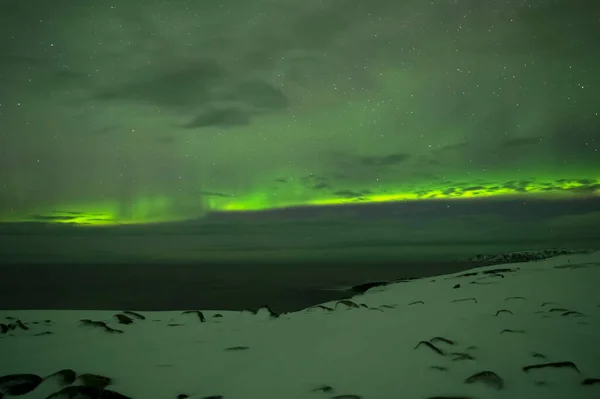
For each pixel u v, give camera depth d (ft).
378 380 9.88
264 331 16.63
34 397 9.37
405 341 13.44
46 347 14.30
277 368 11.24
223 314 22.36
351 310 21.34
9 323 19.67
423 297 25.35
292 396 9.12
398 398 8.74
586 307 17.61
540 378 9.54
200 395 9.33
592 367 10.28
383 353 12.15
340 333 15.44
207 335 16.07
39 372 11.36
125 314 20.88
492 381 9.23
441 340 12.87
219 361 12.16
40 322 19.63
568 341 12.58
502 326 14.85
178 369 11.43
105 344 14.71
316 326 17.26
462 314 17.71
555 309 16.97
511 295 21.98
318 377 10.30
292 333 15.99
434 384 9.43
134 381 10.42
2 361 12.55
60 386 9.75
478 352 11.76
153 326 18.26
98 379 10.04
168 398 9.23
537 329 14.11
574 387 9.00
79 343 14.85
